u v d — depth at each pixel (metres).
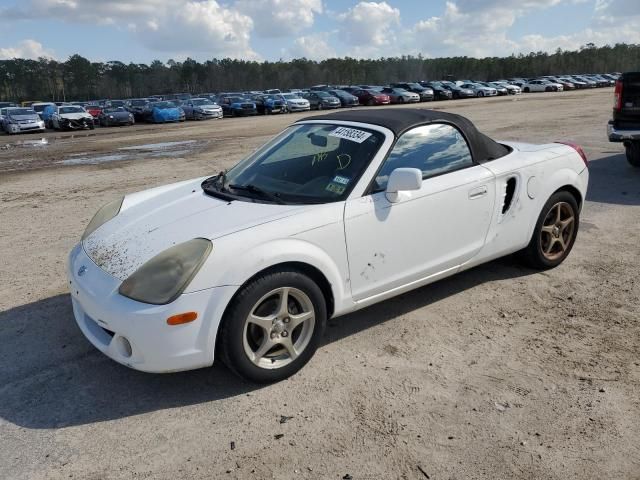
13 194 9.12
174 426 2.79
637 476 2.35
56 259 5.40
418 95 40.44
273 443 2.63
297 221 3.10
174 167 11.62
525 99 35.53
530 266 4.59
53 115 29.02
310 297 3.14
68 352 3.56
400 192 3.44
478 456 2.49
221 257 2.85
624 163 9.15
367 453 2.54
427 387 3.04
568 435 2.61
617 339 3.47
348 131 3.75
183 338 2.81
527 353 3.35
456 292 4.26
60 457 2.59
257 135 18.80
